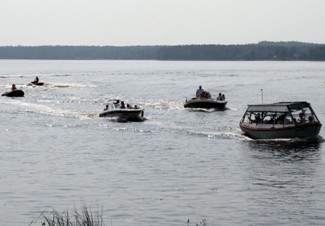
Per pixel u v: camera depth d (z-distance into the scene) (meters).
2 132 158.25
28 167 110.06
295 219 76.69
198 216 78.00
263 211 80.25
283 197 87.56
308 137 142.12
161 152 127.69
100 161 116.75
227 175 103.50
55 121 182.75
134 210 80.56
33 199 86.12
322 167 110.06
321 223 74.94
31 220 75.62
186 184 96.19
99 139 146.25
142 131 160.12
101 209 81.06
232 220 76.31
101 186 94.62
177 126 171.25
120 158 120.25
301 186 94.62
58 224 67.81
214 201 85.38
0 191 90.69
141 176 102.38
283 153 125.44
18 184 95.56
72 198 86.94
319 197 87.38
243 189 92.69
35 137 149.38
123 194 89.44
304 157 120.44
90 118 190.88
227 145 136.75
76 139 146.25
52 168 109.38
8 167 109.94
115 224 74.50
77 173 104.81
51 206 82.44
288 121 144.38
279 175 103.12
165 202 84.75
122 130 162.25
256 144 138.00
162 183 97.06
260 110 150.12
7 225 73.69
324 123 174.62
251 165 112.44
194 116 197.25
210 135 152.00
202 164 113.56
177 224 74.69
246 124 152.50
